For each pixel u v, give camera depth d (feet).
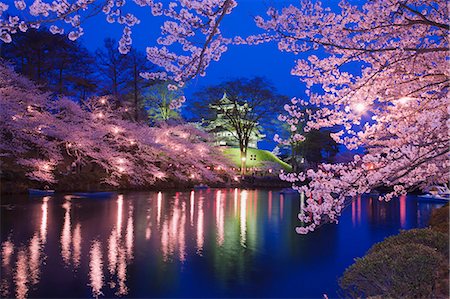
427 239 19.62
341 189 16.19
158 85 164.45
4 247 33.55
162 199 85.61
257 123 186.19
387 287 15.31
